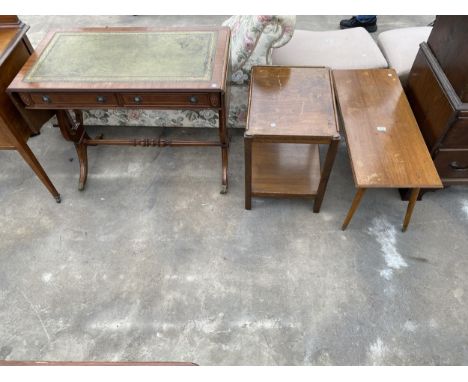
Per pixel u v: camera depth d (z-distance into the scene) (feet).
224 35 5.68
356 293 5.42
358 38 7.51
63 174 7.22
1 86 5.01
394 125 5.50
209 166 7.32
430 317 5.16
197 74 4.99
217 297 5.45
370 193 6.67
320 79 5.68
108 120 7.58
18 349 5.06
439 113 5.41
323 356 4.88
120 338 5.11
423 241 5.97
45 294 5.56
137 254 5.98
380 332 5.05
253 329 5.13
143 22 11.67
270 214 6.45
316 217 6.37
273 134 4.87
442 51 5.41
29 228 6.36
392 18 11.41
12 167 7.36
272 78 5.72
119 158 7.50
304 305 5.33
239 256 5.90
